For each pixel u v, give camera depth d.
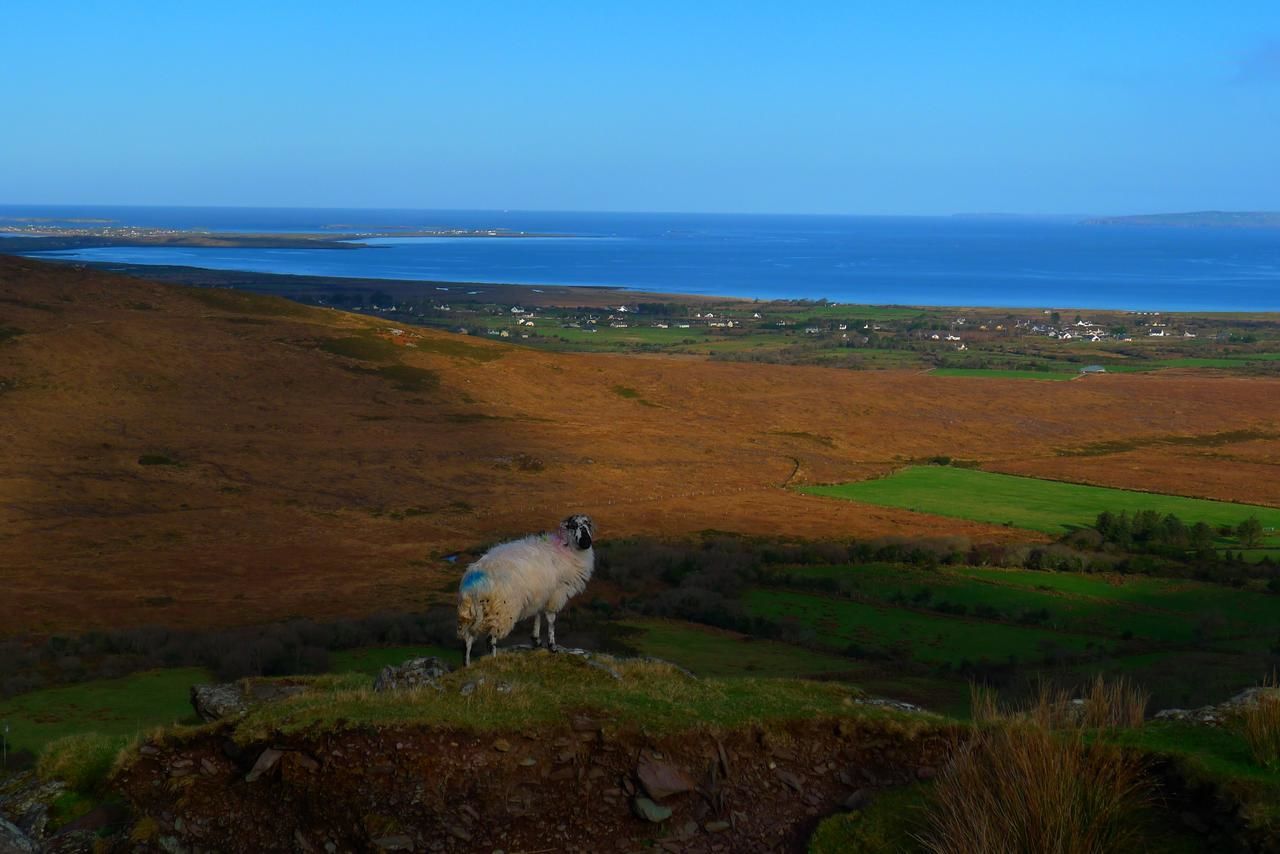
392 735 10.34
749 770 10.78
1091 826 9.23
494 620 12.72
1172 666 39.38
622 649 40.50
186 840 10.05
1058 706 11.70
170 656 38.59
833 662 41.25
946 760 10.98
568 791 10.23
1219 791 9.49
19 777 11.86
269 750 10.39
